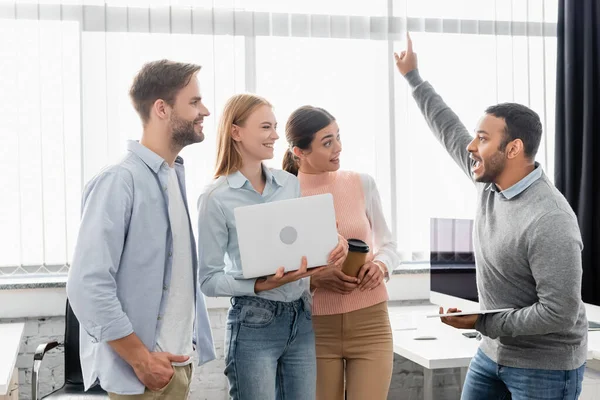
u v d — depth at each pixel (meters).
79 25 3.79
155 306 1.90
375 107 4.14
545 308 2.02
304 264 2.02
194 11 3.90
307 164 2.57
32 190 3.76
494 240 2.20
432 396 3.95
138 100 1.99
